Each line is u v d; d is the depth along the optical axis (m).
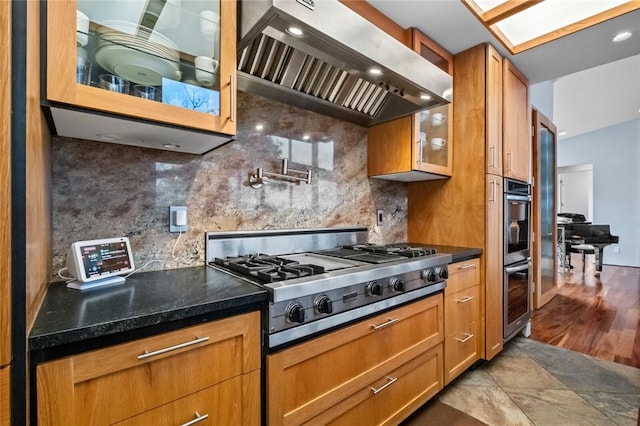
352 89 1.83
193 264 1.45
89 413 0.71
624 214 7.09
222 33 1.11
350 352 1.28
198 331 0.87
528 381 2.04
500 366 2.24
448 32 2.03
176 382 0.83
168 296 0.94
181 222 1.40
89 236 1.20
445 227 2.37
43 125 0.88
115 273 1.12
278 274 1.15
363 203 2.25
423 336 1.66
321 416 1.17
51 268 1.10
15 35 0.61
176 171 1.41
